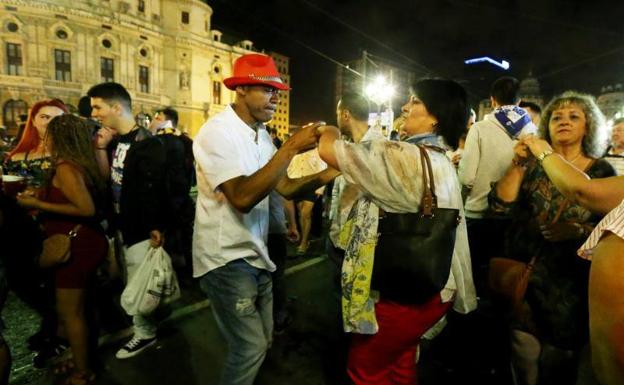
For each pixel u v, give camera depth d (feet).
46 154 11.18
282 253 9.58
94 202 7.47
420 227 4.53
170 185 8.84
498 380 8.30
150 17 116.47
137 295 8.09
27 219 9.99
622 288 2.89
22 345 9.07
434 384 8.11
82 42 100.42
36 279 10.79
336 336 10.06
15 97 94.27
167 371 8.19
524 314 6.15
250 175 5.25
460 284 5.24
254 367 5.74
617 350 2.92
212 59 130.72
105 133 8.80
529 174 6.28
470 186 9.23
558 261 5.74
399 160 4.52
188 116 126.00
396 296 4.78
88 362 7.67
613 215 3.21
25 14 92.94
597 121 5.98
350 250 4.97
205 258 5.78
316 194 17.13
